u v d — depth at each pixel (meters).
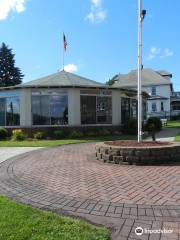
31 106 20.77
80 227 4.41
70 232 4.25
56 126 20.70
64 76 23.45
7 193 6.43
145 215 4.91
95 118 21.59
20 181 7.48
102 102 21.91
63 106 20.86
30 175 8.13
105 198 5.86
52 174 8.16
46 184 7.11
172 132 22.61
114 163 9.41
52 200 5.86
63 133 20.12
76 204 5.57
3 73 63.81
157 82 57.84
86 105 21.28
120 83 62.66
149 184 6.79
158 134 20.91
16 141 18.45
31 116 20.77
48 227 4.41
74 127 20.77
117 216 4.91
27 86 20.39
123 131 22.17
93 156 11.06
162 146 9.38
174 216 4.84
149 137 18.61
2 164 10.02
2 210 5.14
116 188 6.54
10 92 21.48
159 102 55.53
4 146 15.45
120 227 4.48
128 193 6.14
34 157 11.31
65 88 20.75
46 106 20.78
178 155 9.45
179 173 7.82
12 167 9.40
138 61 11.05
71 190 6.52
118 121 22.45
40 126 20.69
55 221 4.64
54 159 10.68
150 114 55.31
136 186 6.65
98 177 7.61
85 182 7.16
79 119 20.94
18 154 12.27
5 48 64.50
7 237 4.10
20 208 5.25
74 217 4.92
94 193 6.23
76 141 17.16
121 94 22.78
